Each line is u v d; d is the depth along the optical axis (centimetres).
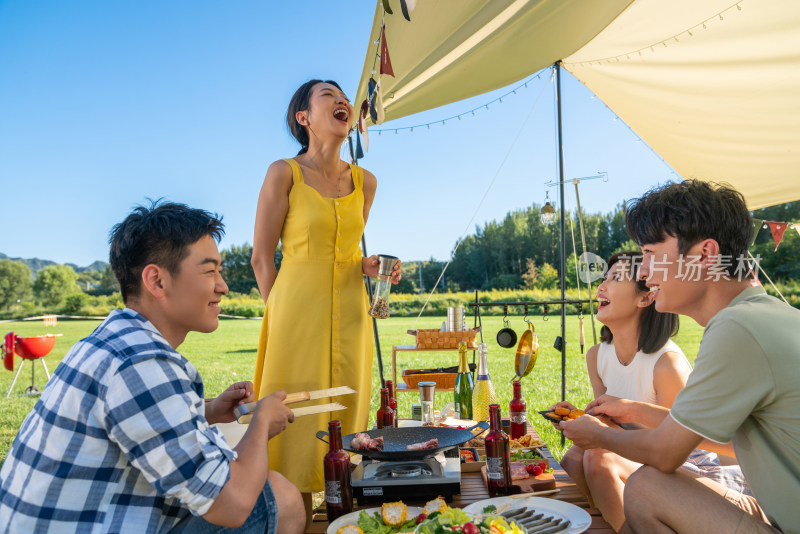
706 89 330
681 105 354
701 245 133
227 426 307
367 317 228
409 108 377
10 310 4131
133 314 122
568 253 3478
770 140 351
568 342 1245
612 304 198
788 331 119
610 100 393
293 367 210
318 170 224
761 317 121
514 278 3634
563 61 361
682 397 128
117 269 124
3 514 110
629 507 137
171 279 123
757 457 124
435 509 139
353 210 222
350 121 224
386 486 163
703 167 409
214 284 128
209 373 920
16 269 4225
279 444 206
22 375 937
